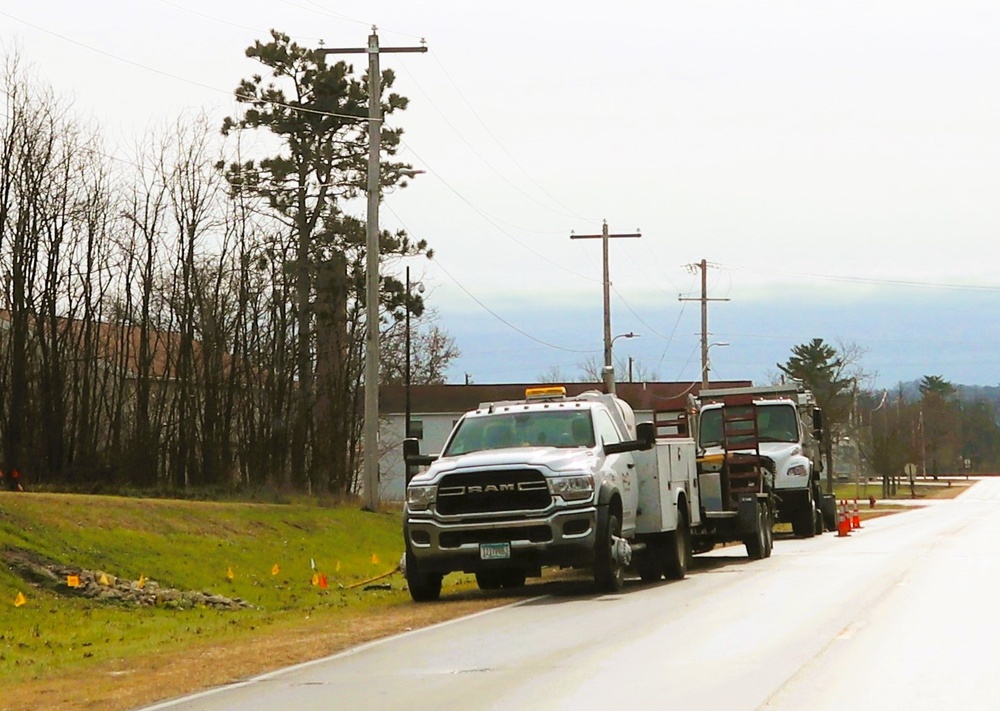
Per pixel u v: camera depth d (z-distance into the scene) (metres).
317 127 89.88
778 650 22.47
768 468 52.84
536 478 33.62
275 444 82.50
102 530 44.28
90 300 75.62
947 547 51.09
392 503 81.94
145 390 75.31
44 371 71.62
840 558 46.47
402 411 148.12
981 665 20.59
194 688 21.28
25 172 71.12
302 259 86.88
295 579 48.44
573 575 43.91
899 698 17.73
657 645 23.62
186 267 79.69
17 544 39.75
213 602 40.16
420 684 20.28
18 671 24.89
